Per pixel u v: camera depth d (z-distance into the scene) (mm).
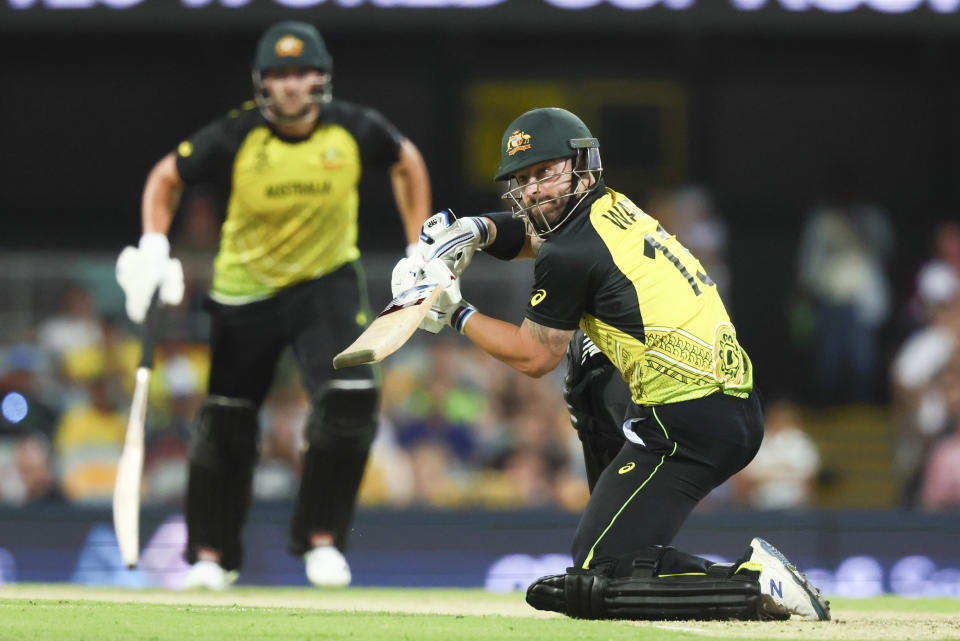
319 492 24438
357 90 52656
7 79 52562
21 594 22578
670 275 16609
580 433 18438
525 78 53188
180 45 52531
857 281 46438
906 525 32750
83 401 37500
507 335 16875
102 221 52812
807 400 49188
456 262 17484
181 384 37594
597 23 45594
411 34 52469
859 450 46094
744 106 53938
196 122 52656
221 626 15359
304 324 24062
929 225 53844
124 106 52781
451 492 37656
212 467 24391
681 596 15734
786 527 32688
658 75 53594
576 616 16312
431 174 52844
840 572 32500
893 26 46375
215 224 45312
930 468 41938
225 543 24844
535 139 16422
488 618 16703
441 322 17219
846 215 46906
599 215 16656
